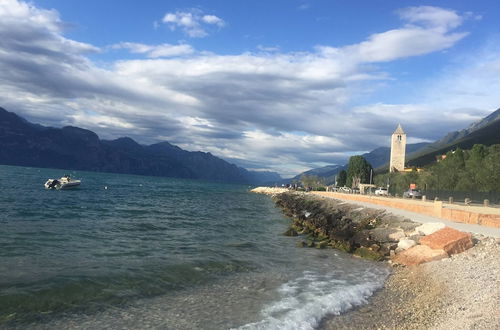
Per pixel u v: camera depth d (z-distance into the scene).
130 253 20.38
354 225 32.84
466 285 14.39
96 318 11.34
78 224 31.58
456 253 19.89
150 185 153.00
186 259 19.45
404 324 11.48
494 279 14.45
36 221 32.28
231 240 27.20
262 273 17.53
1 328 10.36
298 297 13.95
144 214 42.81
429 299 13.70
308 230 34.19
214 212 51.69
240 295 13.97
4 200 50.03
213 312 12.12
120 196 75.31
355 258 22.67
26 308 11.77
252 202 86.94
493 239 20.77
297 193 107.38
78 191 83.62
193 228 32.84
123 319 11.35
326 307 12.91
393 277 17.80
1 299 12.21
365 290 15.23
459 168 80.00
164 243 24.22
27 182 102.06
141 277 15.65
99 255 19.45
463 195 60.06
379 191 98.50
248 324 11.14
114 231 28.47
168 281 15.39
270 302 13.27
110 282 14.71
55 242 22.53
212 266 18.22
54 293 13.12
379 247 23.02
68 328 10.57
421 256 19.80
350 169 142.38
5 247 20.17
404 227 27.67
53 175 186.50
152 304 12.71
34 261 17.36
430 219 32.66
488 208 45.19
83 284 14.22
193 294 13.91
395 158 156.25
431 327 10.78
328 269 19.11
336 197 83.00
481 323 10.02
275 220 46.59
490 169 66.56
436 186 80.88
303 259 21.52
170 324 11.08
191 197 87.88
